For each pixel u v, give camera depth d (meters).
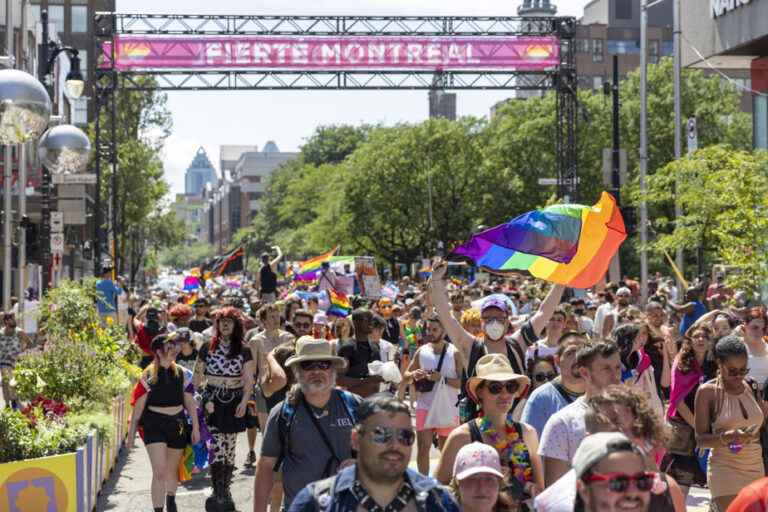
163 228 107.19
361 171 93.00
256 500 8.81
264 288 32.31
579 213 12.34
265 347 15.52
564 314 13.95
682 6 41.81
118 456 18.55
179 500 15.16
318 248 108.25
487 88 51.75
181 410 13.63
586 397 8.16
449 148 90.31
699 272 31.97
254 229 184.50
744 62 41.62
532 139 83.50
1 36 51.75
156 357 13.58
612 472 5.17
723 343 10.12
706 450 10.73
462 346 11.13
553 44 50.50
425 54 50.28
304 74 50.84
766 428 10.41
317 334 19.08
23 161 30.69
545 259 12.62
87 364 17.02
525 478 8.06
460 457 6.69
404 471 5.96
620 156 39.72
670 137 78.69
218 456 14.41
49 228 29.14
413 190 90.50
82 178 29.58
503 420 8.16
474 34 50.59
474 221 88.25
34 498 12.86
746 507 6.48
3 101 12.28
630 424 6.86
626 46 144.25
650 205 65.50
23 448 13.06
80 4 106.50
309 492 5.97
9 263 29.89
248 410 15.52
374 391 12.98
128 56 49.09
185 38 49.22
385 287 44.12
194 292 49.78
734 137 81.81
